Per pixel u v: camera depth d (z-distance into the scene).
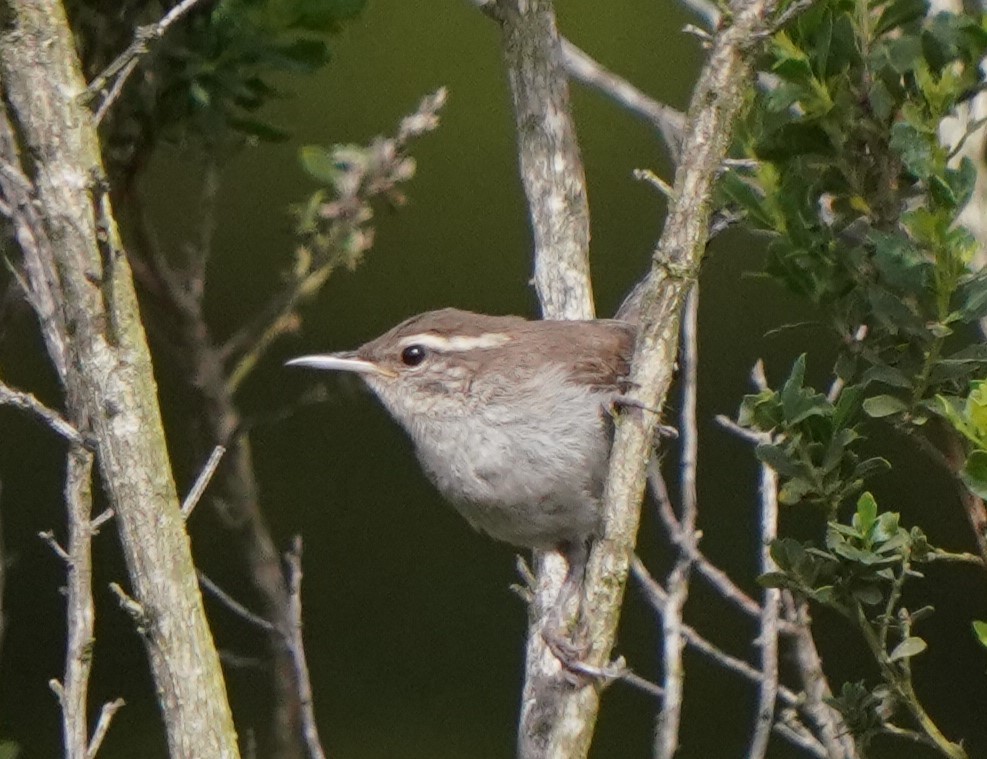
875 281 8.49
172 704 6.64
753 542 15.05
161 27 6.83
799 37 8.58
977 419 7.67
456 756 14.55
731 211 9.27
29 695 14.16
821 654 14.36
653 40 16.33
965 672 14.41
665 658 8.23
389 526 15.43
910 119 8.20
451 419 9.81
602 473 9.52
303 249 9.94
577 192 10.18
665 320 7.70
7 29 6.77
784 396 8.38
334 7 9.01
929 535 14.48
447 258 15.97
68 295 6.79
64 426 6.85
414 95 16.17
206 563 14.11
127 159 9.09
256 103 9.26
